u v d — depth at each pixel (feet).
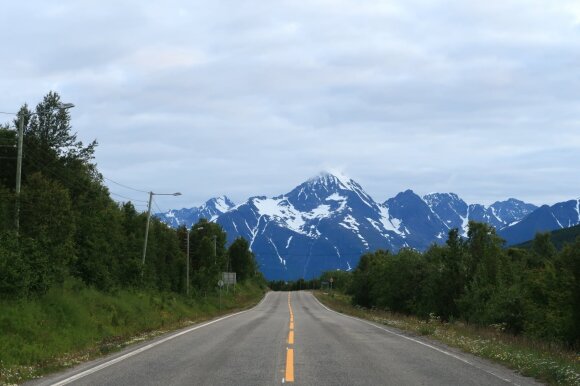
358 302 279.28
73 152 149.48
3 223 92.17
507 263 150.20
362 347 58.18
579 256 111.04
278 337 70.79
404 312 201.46
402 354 52.13
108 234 149.89
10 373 41.37
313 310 212.02
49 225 102.01
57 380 37.78
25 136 135.95
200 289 250.37
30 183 105.81
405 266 199.21
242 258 494.18
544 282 124.98
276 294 479.82
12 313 67.10
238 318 135.13
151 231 201.46
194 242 279.08
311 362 45.16
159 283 207.82
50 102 144.05
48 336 66.59
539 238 258.98
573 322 109.60
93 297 105.19
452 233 159.63
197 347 58.34
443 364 45.27
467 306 140.36
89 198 151.84
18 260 74.23
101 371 41.37
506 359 48.19
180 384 34.76
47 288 81.51
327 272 607.78
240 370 40.57
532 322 120.57
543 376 39.37
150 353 53.01
